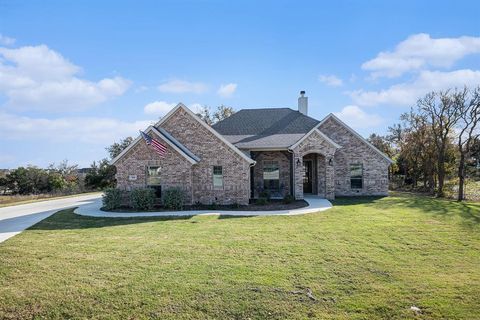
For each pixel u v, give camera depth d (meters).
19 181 41.59
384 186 24.64
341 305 6.01
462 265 8.16
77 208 20.66
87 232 12.62
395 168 38.75
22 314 5.97
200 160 20.44
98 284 7.09
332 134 24.94
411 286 6.79
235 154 20.11
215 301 6.23
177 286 6.90
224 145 20.23
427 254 9.09
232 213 16.70
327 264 8.23
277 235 11.43
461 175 24.33
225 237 11.21
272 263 8.33
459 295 6.33
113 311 5.98
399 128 38.34
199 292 6.61
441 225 12.94
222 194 20.25
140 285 6.98
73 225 14.38
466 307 5.85
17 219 16.64
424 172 31.84
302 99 29.17
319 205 18.88
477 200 23.66
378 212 16.23
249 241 10.61
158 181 20.08
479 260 8.56
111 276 7.53
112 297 6.48
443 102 27.19
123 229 13.07
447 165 29.66
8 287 7.01
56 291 6.78
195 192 20.42
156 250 9.65
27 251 9.72
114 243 10.62
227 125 27.36
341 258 8.70
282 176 24.17
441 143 27.70
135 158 20.14
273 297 6.36
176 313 5.86
